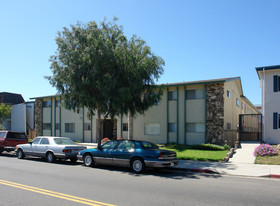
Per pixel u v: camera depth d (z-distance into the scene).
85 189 7.57
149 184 8.45
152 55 15.31
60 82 15.01
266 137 19.17
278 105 18.86
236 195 7.04
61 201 6.24
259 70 19.33
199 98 21.30
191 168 11.58
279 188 8.00
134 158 11.05
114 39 14.55
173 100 22.44
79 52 13.86
